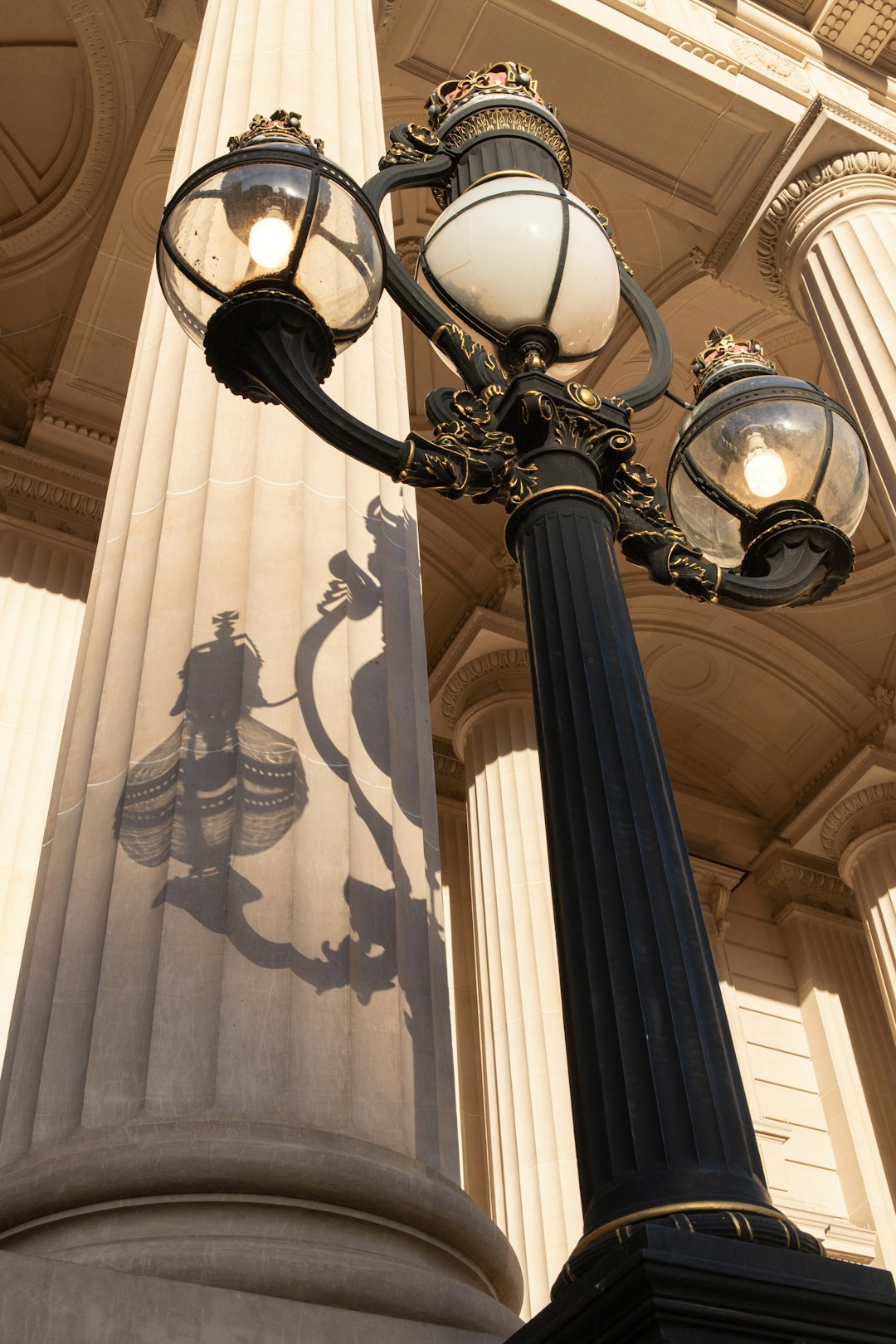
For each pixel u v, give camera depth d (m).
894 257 10.89
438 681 16.06
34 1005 3.66
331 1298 2.96
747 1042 16.52
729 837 18.52
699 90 11.95
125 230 14.00
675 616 17.83
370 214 3.48
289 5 7.83
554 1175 11.31
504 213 3.74
